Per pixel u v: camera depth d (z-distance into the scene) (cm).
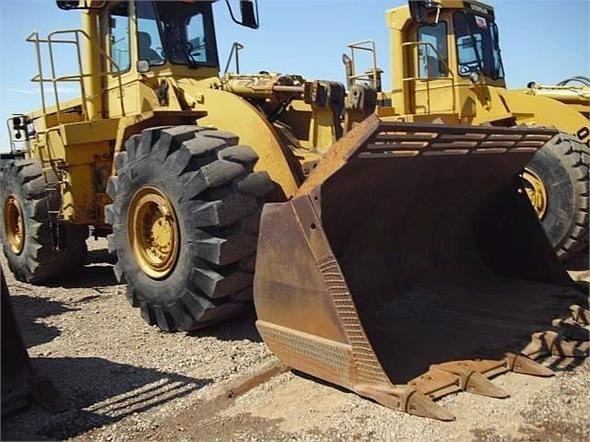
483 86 885
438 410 332
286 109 589
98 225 718
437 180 441
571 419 331
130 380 422
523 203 527
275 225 392
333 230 405
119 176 541
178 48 642
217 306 480
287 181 498
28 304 664
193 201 476
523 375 385
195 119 566
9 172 787
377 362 349
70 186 694
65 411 377
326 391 378
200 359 454
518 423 328
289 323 394
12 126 872
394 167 385
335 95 535
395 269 472
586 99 894
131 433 347
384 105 957
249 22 671
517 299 493
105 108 695
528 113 851
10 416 371
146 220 527
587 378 381
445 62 883
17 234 800
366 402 354
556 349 413
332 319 366
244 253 471
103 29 682
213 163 474
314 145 544
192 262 479
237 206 467
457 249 534
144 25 638
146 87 629
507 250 544
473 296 502
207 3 671
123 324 560
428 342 418
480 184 489
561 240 737
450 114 875
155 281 514
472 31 902
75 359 468
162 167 498
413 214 464
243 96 570
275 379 402
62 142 685
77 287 757
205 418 359
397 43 913
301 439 324
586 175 725
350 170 358
